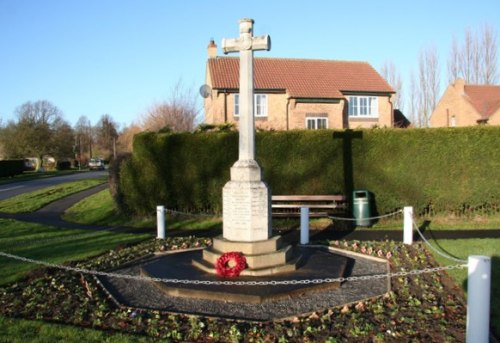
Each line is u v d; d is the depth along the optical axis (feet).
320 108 104.68
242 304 22.89
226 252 27.71
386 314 21.09
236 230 28.50
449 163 50.47
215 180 53.78
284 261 28.17
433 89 161.38
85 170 225.15
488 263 16.39
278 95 103.76
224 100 99.35
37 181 133.18
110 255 34.88
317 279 25.79
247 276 26.63
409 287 25.18
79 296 24.25
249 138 28.89
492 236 41.70
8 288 26.11
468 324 16.69
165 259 32.35
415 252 34.50
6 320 20.54
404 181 50.83
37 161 228.02
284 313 21.53
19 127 208.64
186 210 55.31
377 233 44.65
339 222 49.88
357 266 30.91
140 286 26.43
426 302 22.59
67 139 230.07
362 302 22.62
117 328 19.70
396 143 50.80
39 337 18.60
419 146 50.57
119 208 58.08
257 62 112.06
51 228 51.06
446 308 21.68
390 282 25.85
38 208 71.36
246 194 28.12
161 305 22.95
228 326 19.65
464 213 51.67
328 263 30.17
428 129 50.57
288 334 18.69
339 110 105.29
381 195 51.13
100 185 105.50
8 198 87.15
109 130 270.26
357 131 51.44
